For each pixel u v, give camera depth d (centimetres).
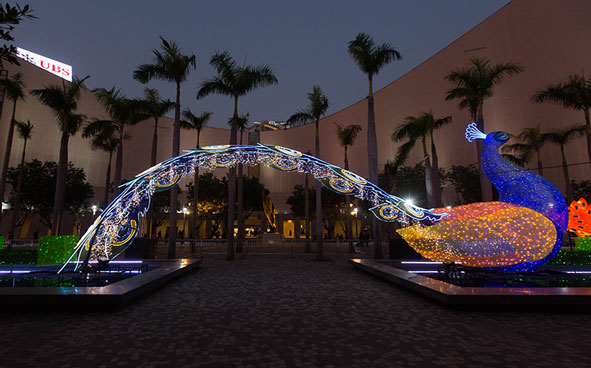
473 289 690
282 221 5188
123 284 737
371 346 452
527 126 4003
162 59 1783
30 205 3325
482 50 4578
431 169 2059
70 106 1828
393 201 1134
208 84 1866
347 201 2558
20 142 4512
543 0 4031
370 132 1730
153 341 469
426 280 807
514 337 491
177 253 2138
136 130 6438
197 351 432
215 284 955
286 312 636
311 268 1347
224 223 4512
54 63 6228
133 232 1140
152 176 1141
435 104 5078
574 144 3525
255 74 1864
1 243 1478
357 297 779
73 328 527
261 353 425
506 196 984
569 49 3750
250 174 6662
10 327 532
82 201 3559
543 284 895
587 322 569
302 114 2036
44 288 679
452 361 402
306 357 412
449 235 974
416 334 504
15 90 2478
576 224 1280
